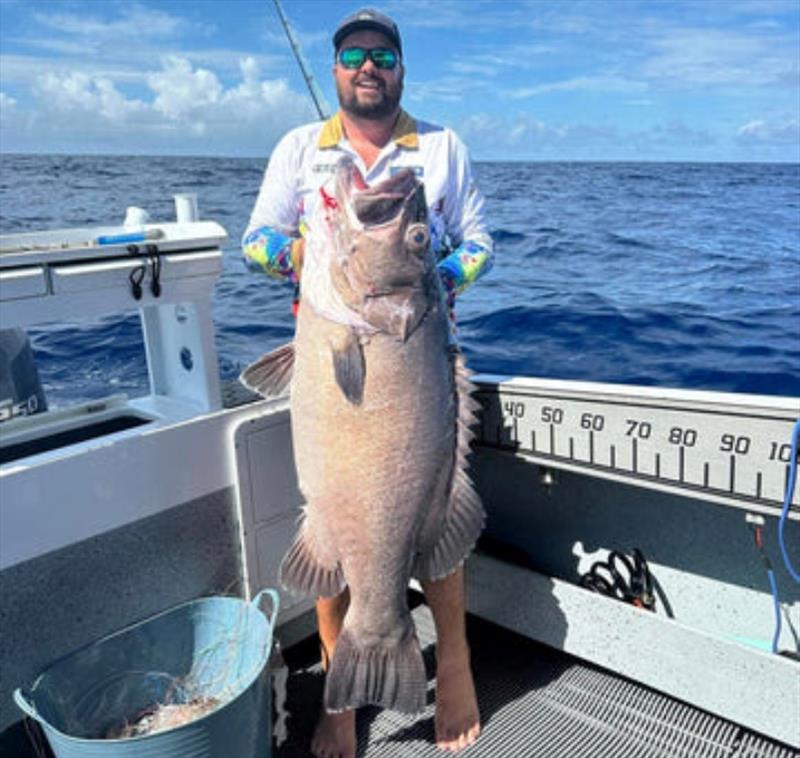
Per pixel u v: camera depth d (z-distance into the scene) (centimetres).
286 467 243
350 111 222
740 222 1902
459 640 230
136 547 214
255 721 196
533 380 238
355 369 190
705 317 778
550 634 250
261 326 725
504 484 288
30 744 199
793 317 783
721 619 248
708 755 213
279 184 233
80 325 699
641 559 254
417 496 200
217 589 235
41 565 196
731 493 198
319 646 270
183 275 219
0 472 187
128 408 244
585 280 1026
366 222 185
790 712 204
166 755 176
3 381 254
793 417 185
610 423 217
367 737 229
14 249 203
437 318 200
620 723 228
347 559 202
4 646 193
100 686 207
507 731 227
